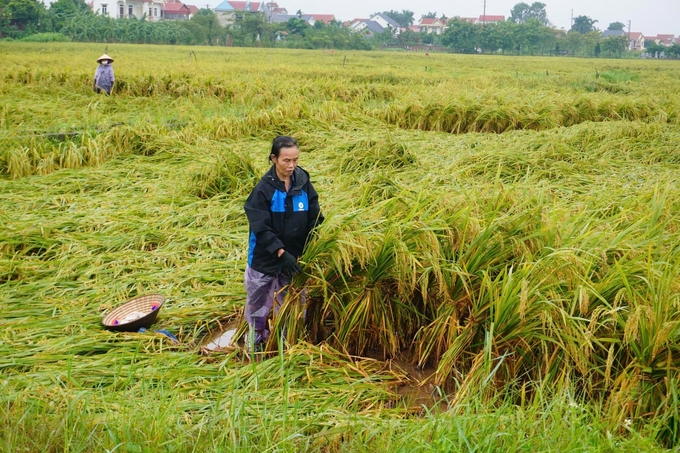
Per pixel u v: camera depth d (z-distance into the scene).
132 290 5.62
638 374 3.87
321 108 14.19
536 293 4.18
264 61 38.44
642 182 8.84
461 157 10.05
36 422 3.47
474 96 15.53
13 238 6.50
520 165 9.60
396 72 29.89
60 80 19.19
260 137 12.29
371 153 9.74
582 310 4.07
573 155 10.12
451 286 4.59
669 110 16.58
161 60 33.06
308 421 3.62
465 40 108.12
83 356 4.38
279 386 4.08
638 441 3.43
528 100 15.61
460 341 4.40
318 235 4.61
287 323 4.72
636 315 3.75
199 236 6.74
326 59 45.94
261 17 95.44
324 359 4.55
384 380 4.44
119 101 16.06
